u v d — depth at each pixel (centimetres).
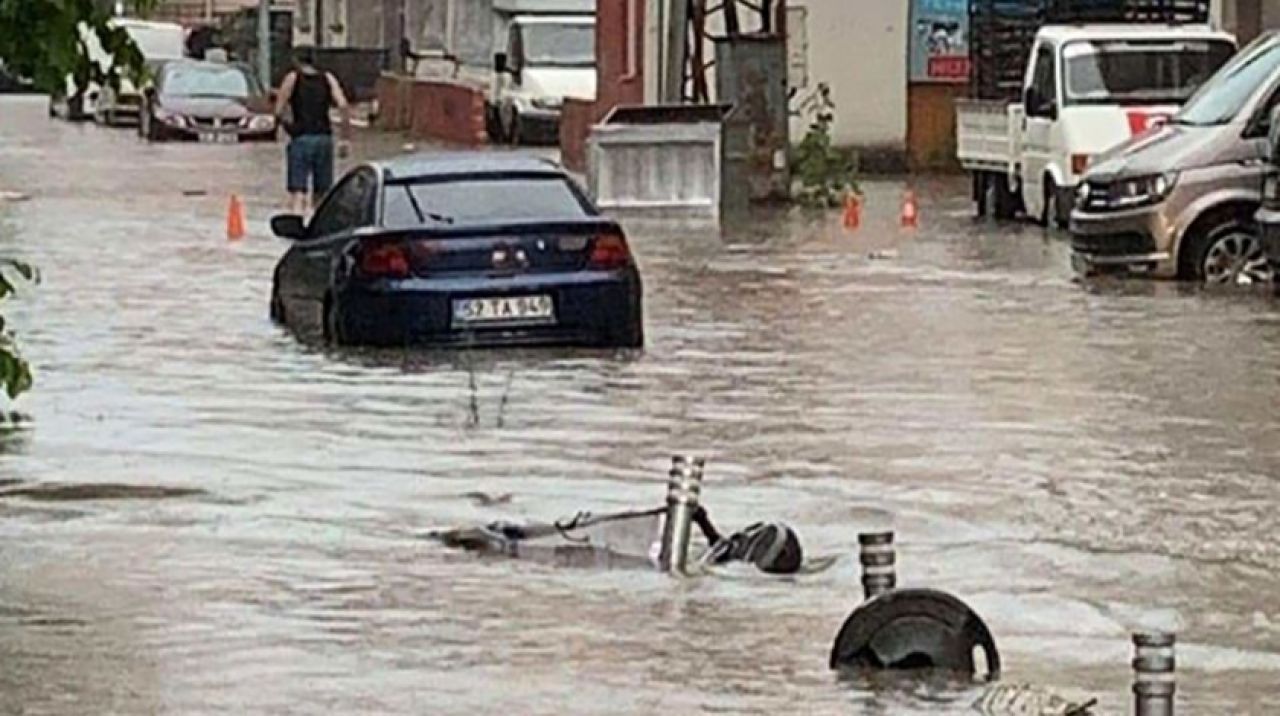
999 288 5078
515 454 3091
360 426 3309
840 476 2933
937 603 2048
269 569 2428
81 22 2095
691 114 7469
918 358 3991
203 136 10956
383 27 14712
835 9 9406
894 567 2219
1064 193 6406
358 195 4272
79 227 6731
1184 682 2008
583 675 2025
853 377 3778
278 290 4506
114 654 2084
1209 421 3322
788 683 1997
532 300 4072
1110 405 3466
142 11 2173
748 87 7731
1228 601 2297
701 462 2550
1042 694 1930
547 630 2183
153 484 2881
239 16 15912
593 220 4131
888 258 5834
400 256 4069
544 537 2528
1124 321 4453
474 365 3919
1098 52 6444
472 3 12012
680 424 3325
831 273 5462
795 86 9056
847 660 2047
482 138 11162
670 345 4172
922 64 9425
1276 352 4006
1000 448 3120
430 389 3656
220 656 2080
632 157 7431
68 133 11944
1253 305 4691
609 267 4109
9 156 10069
